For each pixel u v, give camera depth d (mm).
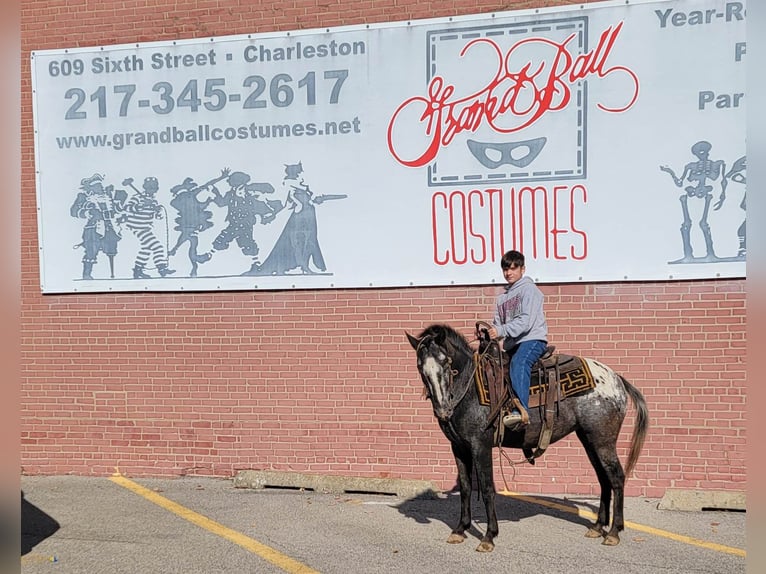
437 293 8586
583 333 8266
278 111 8938
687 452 8039
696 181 8016
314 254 8844
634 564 6078
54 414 9422
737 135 7930
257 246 8992
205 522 7375
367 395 8703
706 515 7477
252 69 9000
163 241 9211
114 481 9055
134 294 9273
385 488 8352
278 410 8914
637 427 6695
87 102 9367
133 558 6387
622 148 8180
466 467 6699
